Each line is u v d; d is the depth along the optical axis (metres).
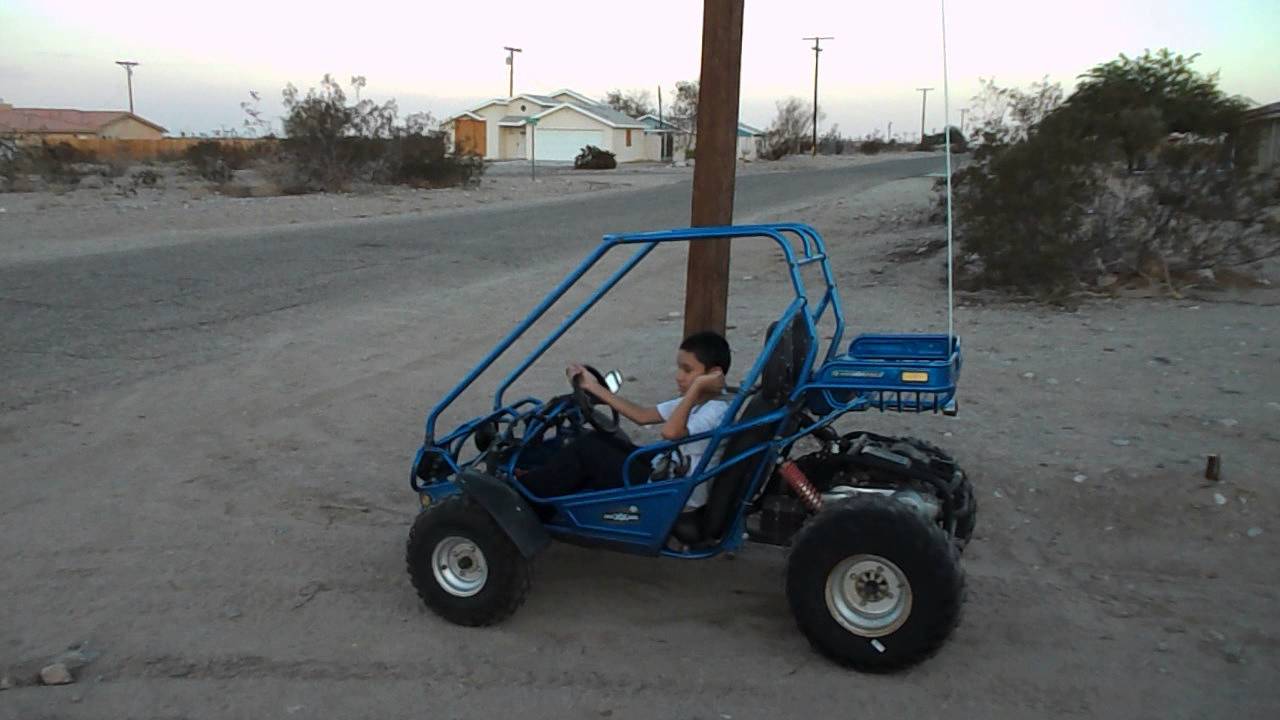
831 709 4.02
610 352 10.21
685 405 4.48
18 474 6.77
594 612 4.86
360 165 35.47
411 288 14.48
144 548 5.64
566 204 31.36
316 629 4.72
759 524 4.67
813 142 87.62
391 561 5.48
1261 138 14.05
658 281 15.27
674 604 4.93
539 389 8.80
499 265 17.05
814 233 4.69
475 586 4.64
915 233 20.08
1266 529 5.46
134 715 4.05
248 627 4.74
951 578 3.99
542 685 4.23
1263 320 10.35
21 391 8.67
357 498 6.39
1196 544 5.42
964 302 12.34
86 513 6.14
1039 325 10.66
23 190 30.39
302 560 5.48
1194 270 12.56
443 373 9.54
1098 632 4.62
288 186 33.84
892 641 4.10
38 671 4.36
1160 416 7.16
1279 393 7.59
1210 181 12.01
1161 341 9.54
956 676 4.25
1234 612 4.75
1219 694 4.11
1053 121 12.83
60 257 16.70
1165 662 4.36
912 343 4.64
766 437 4.43
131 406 8.33
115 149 50.41
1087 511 5.83
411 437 7.59
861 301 12.77
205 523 6.00
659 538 4.55
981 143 13.32
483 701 4.12
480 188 38.12
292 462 7.04
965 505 4.64
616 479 4.64
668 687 4.20
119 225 21.66
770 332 4.73
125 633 4.69
